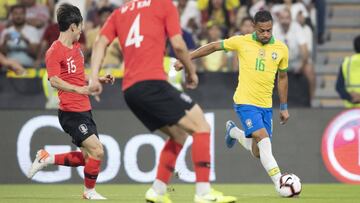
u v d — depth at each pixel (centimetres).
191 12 5581
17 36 5338
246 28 5081
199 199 2495
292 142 4441
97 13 5450
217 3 5575
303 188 4041
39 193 3731
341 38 6166
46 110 4462
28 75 5128
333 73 5891
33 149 4456
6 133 4459
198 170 2489
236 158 4431
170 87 2470
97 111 4444
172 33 2462
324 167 4438
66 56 3184
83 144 3259
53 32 5256
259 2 5566
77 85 3234
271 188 4081
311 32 5406
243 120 3381
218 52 5225
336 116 4444
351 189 3972
